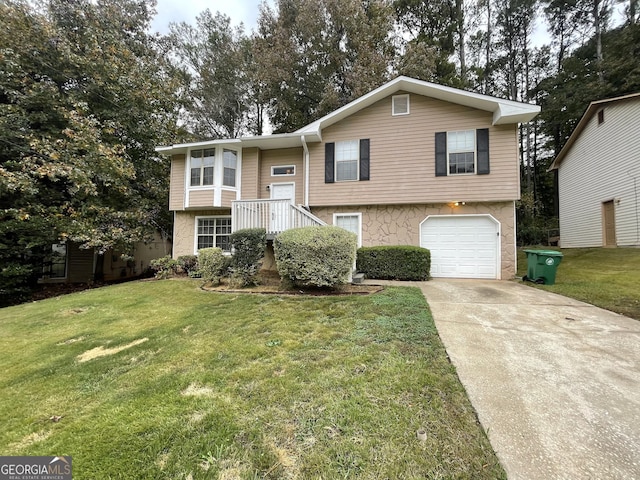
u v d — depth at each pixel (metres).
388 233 9.00
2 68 8.83
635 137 10.14
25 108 9.41
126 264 15.02
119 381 2.63
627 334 3.45
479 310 4.48
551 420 1.93
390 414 1.98
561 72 18.42
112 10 11.33
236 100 18.22
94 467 1.64
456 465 1.57
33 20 9.09
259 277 7.38
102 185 10.65
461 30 17.20
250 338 3.49
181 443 1.78
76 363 3.13
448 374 2.51
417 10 15.88
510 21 19.39
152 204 11.99
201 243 10.52
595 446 1.71
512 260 8.04
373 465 1.58
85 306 5.58
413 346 3.09
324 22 14.23
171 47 14.97
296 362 2.80
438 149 8.58
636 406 2.08
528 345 3.14
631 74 14.05
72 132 8.77
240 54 17.45
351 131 9.34
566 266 8.84
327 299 5.15
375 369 2.60
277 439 1.79
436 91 8.38
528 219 19.25
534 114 7.54
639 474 1.51
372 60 13.05
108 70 10.32
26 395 2.49
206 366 2.82
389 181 8.93
